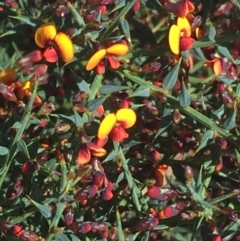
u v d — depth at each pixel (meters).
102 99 0.14
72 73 0.15
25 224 0.15
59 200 0.14
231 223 0.15
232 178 0.15
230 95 0.14
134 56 0.15
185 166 0.14
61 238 0.14
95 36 0.15
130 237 0.14
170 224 0.15
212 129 0.14
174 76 0.14
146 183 0.15
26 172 0.15
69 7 0.14
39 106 0.15
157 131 0.15
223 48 0.15
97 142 0.14
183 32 0.15
